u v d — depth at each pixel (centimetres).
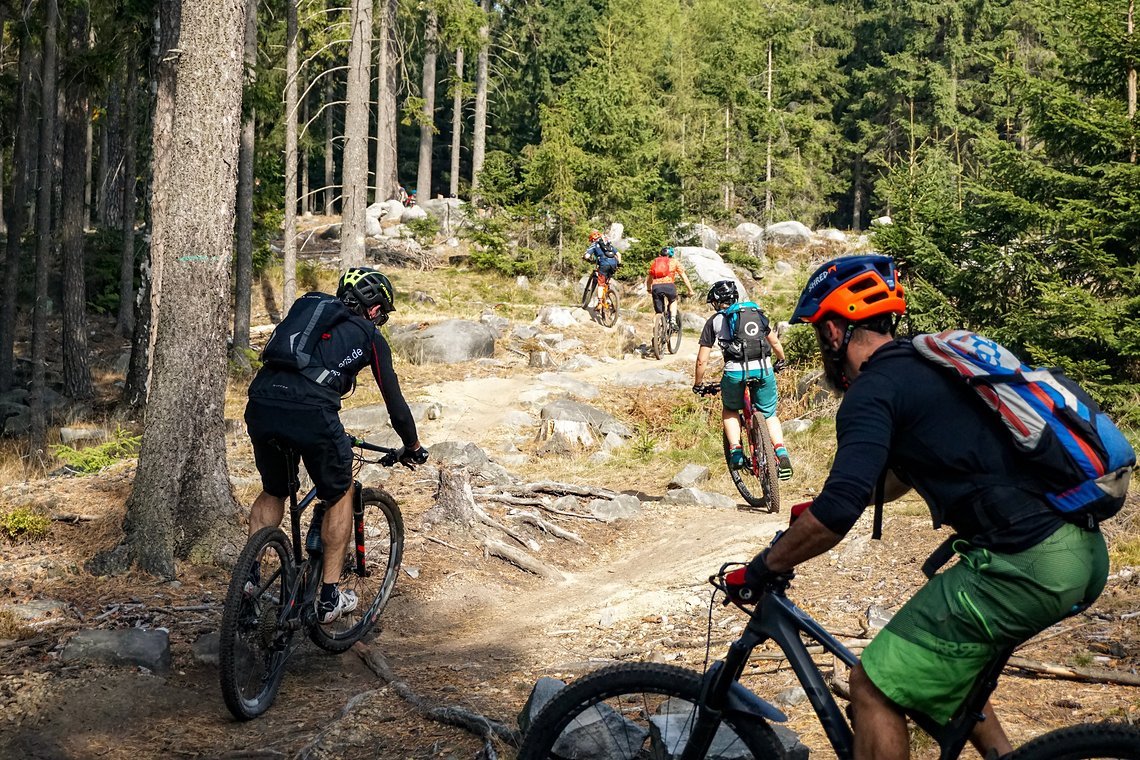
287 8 2123
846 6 4884
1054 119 1046
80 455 969
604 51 3594
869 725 250
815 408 1241
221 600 589
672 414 1350
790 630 268
